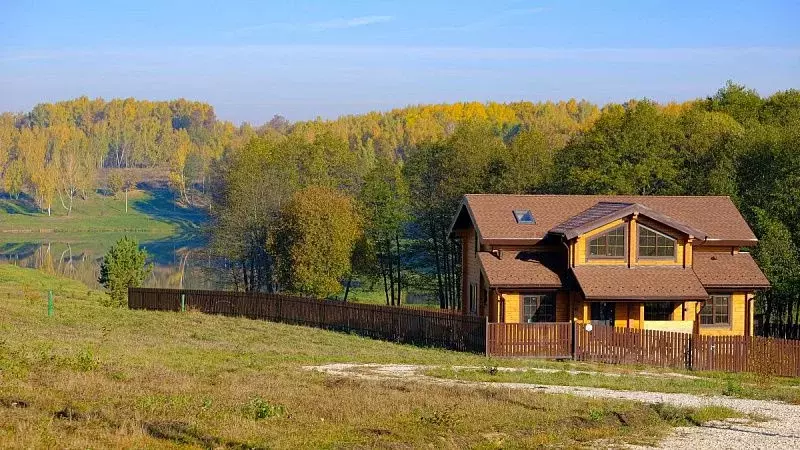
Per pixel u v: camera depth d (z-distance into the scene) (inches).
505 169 2856.8
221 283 3282.5
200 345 1448.1
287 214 2655.0
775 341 1362.0
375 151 7239.2
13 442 612.4
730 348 1386.6
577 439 737.0
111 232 6569.9
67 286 3043.8
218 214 3157.0
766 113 3221.0
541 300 1672.0
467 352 1536.7
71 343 1306.6
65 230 6648.6
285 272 2682.1
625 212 1656.0
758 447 720.3
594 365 1411.2
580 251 1664.6
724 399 1004.6
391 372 1163.9
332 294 2751.0
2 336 1315.2
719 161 2416.3
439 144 3152.1
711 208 1873.8
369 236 2928.2
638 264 1683.1
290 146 3681.1
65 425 689.6
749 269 1744.6
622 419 823.7
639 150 2524.6
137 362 1113.4
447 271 2945.4
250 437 689.6
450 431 745.6
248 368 1138.7
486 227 1738.4
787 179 2047.2
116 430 681.6
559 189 2706.7
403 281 3056.1
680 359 1408.7
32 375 918.4
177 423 721.6
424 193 3041.3
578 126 7534.5
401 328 1732.3
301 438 693.9
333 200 2642.7
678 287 1636.3
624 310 1669.5
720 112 3093.0
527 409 855.7
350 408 819.4
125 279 2406.5
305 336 1726.1
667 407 885.8
